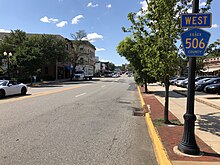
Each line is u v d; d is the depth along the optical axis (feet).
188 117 18.07
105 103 50.34
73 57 203.62
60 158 17.97
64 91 79.05
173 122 29.68
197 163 15.97
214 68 150.10
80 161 17.46
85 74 207.92
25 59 111.04
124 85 122.42
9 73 119.65
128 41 75.61
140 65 73.67
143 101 52.70
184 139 18.22
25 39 150.92
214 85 72.90
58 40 166.30
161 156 17.38
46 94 67.62
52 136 23.90
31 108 41.50
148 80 74.84
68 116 34.68
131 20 29.14
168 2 26.53
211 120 30.89
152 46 27.37
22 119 31.89
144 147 21.11
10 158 17.83
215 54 28.02
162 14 26.94
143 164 17.21
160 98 59.67
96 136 24.30
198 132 24.73
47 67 193.47
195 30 18.30
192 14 18.45
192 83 18.17
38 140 22.44
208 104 45.85
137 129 27.76
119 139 23.43
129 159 18.11
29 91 79.25
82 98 58.54
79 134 24.89
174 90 84.64
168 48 27.43
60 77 210.59
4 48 134.51
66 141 22.31
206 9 26.86
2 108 41.27
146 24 28.19
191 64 18.25
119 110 41.55
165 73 27.53
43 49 149.79
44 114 35.86
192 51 18.25
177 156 17.30
